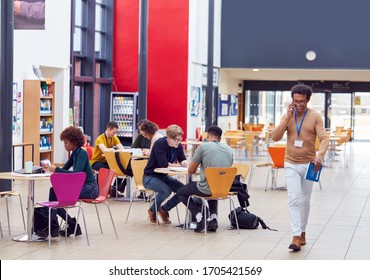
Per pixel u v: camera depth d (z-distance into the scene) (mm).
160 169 10000
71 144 9125
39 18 13328
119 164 12383
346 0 26500
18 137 16172
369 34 26438
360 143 31984
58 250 8391
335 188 15359
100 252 8312
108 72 23703
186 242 9000
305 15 26766
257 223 10055
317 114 8398
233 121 30938
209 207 9867
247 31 27234
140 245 8781
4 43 12570
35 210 9031
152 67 24078
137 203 12438
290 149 8438
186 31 23781
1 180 12656
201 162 9633
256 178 17328
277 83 32531
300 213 8555
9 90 12703
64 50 18531
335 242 9117
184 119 23922
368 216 11406
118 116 23156
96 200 9164
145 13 17203
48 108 17000
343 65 26594
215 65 26766
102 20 23609
